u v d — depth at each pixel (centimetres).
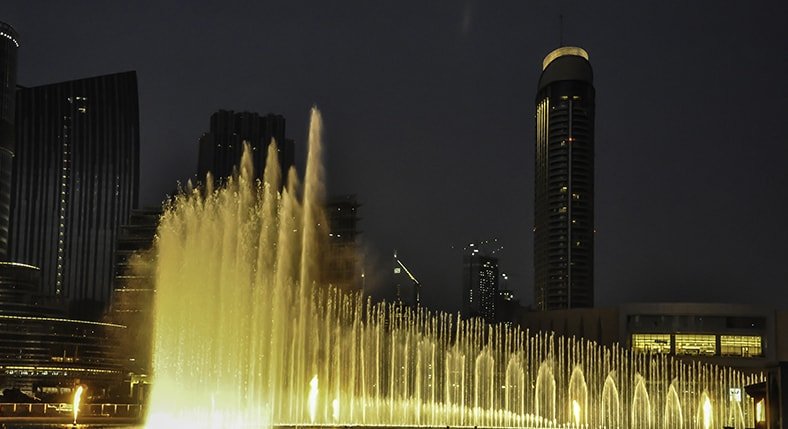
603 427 19138
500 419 18512
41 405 9081
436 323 19662
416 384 18912
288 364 17562
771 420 6031
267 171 17325
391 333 19225
